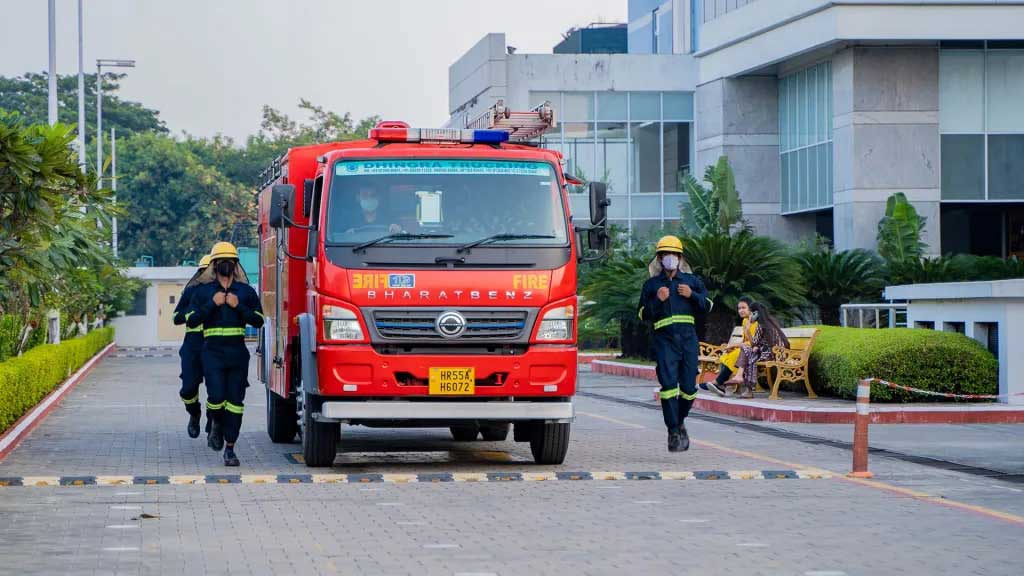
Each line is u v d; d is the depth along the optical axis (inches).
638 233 2465.6
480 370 585.9
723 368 995.9
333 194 593.0
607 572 378.9
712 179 1831.9
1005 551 410.9
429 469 625.0
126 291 2277.3
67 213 817.5
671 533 443.8
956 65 1846.7
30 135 665.0
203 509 496.7
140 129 4687.5
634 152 2480.3
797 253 1647.4
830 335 987.9
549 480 581.6
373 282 582.9
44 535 438.9
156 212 3951.8
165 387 1334.9
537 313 591.5
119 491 544.7
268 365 759.7
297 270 655.8
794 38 1902.1
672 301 679.1
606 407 1036.5
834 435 784.9
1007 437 770.2
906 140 1833.2
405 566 387.5
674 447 681.0
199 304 636.7
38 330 1280.8
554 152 617.6
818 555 404.2
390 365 581.6
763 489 552.1
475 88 2554.1
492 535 440.1
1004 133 1855.3
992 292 892.6
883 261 1732.3
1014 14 1769.2
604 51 3221.0
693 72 2480.3
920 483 571.8
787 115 2106.3
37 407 951.0
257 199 865.5
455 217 594.2
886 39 1782.7
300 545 421.7
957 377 908.0
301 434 724.0
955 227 2053.4
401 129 618.2
